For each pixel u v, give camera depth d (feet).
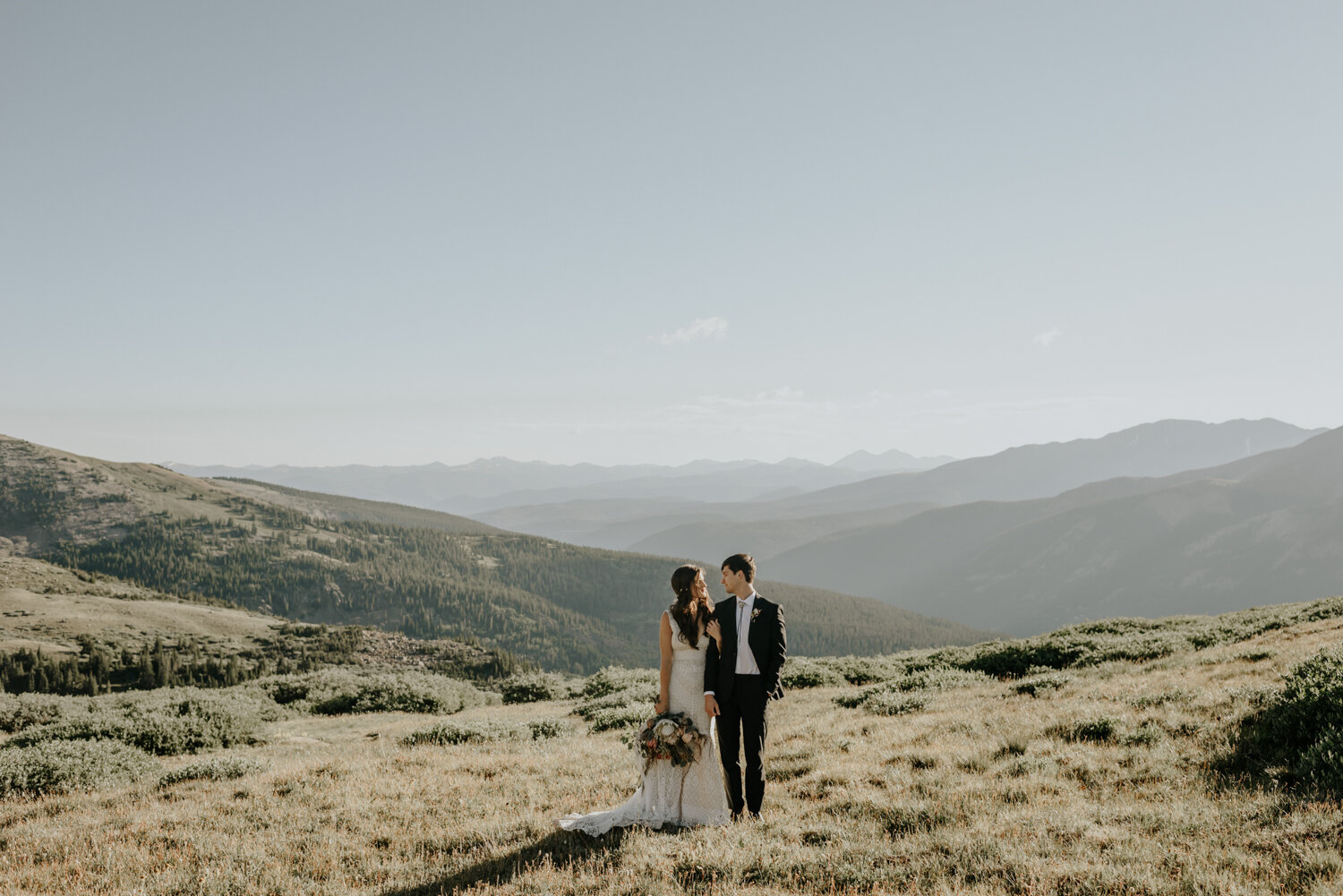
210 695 69.41
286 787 31.73
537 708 79.30
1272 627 65.98
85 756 40.93
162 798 32.30
